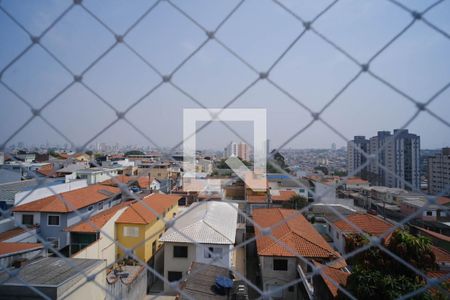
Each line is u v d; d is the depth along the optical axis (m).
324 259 9.07
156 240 12.52
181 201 17.09
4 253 7.47
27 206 11.42
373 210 17.14
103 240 10.40
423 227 14.86
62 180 15.19
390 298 5.01
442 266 8.51
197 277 8.08
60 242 11.08
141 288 8.88
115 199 13.91
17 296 3.16
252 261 11.93
